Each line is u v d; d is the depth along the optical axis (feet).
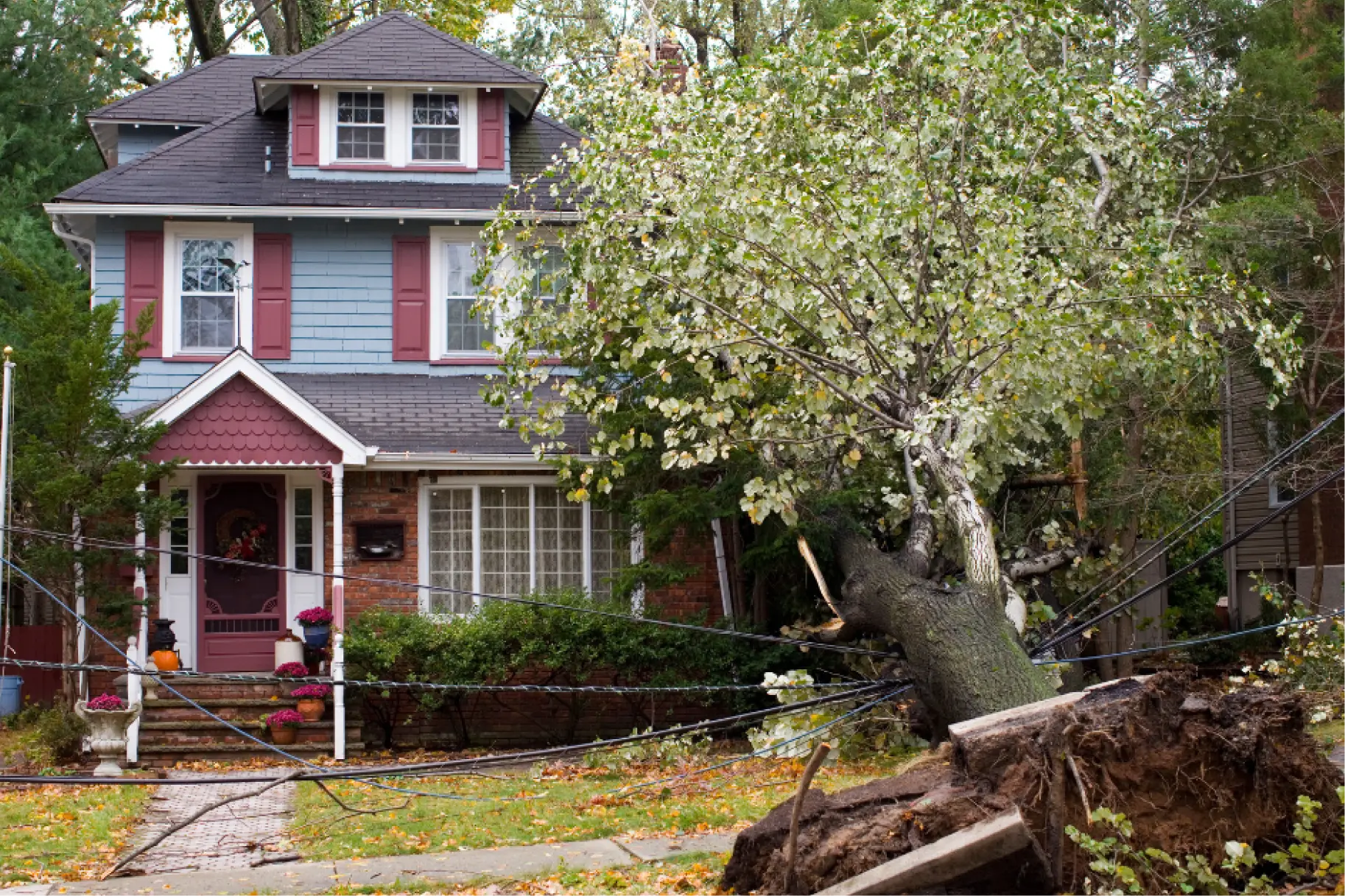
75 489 44.39
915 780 22.95
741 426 40.81
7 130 77.25
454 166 60.49
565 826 32.63
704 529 47.83
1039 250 44.50
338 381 57.57
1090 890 20.06
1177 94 56.49
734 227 38.11
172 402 48.32
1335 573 60.90
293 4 89.15
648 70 51.16
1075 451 47.11
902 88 42.96
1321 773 21.84
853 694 36.14
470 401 56.80
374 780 41.11
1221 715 21.39
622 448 43.14
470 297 59.31
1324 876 20.06
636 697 53.21
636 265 40.50
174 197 56.59
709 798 36.19
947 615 30.78
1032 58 48.96
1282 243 49.32
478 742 52.29
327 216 57.21
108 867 29.09
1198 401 55.16
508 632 49.96
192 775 43.78
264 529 54.24
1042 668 34.63
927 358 37.63
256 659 53.42
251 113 63.05
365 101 60.49
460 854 29.68
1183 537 34.71
